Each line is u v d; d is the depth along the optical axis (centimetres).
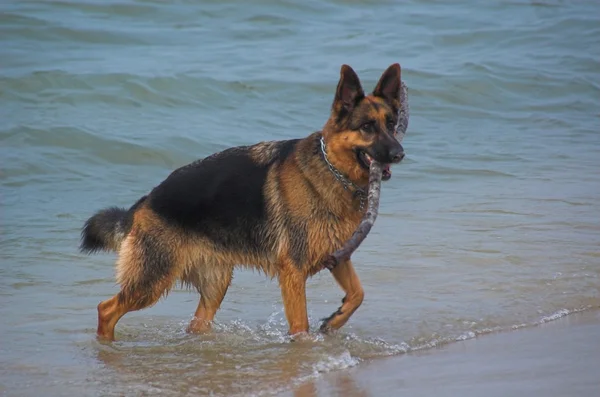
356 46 2553
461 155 1819
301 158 949
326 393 782
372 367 857
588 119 2169
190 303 1104
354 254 1226
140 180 1628
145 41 2423
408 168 1709
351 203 940
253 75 2203
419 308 1028
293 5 2828
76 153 1695
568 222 1370
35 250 1238
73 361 873
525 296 1060
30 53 2202
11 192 1510
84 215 1406
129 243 987
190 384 806
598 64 2527
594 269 1155
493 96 2275
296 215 944
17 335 943
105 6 2584
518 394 756
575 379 790
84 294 1093
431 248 1248
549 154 1844
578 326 960
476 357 870
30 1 2564
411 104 2186
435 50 2609
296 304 954
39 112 1869
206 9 2700
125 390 789
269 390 791
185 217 974
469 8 3048
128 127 1841
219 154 1004
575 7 3117
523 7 3094
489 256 1209
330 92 2150
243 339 956
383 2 3016
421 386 791
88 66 2134
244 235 972
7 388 789
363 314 1013
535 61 2536
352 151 922
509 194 1542
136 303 977
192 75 2108
